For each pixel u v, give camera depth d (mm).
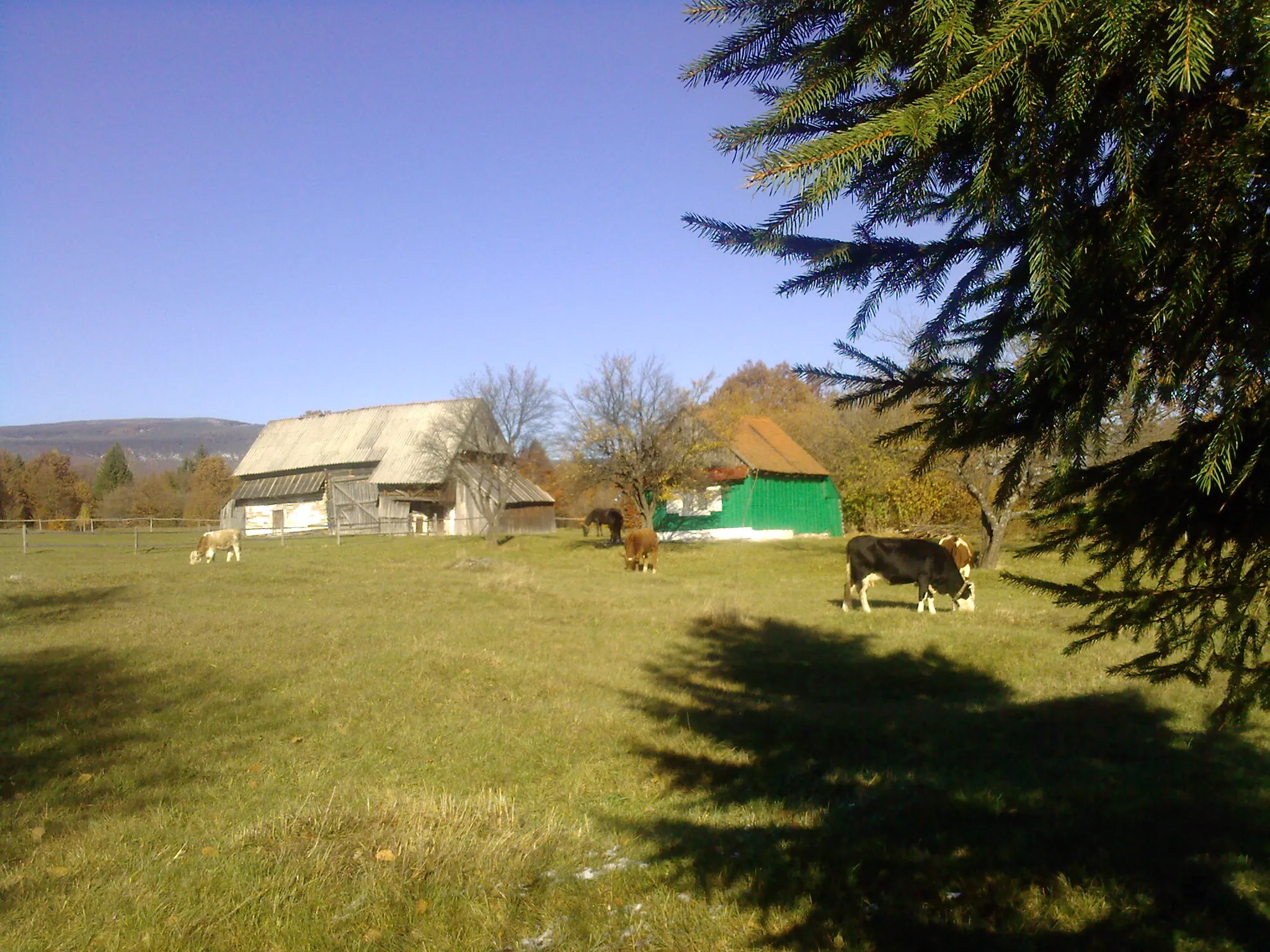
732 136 2104
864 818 5570
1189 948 3809
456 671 10297
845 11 2105
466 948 3863
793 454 40781
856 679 10578
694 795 6301
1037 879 4531
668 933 3953
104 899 4336
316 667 10406
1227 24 1685
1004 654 11617
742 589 20531
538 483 54750
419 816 5199
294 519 50812
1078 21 1711
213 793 6203
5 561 26672
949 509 30578
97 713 8328
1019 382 2188
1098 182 2111
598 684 10062
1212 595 2439
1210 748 7121
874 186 2377
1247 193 1883
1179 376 2125
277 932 3947
